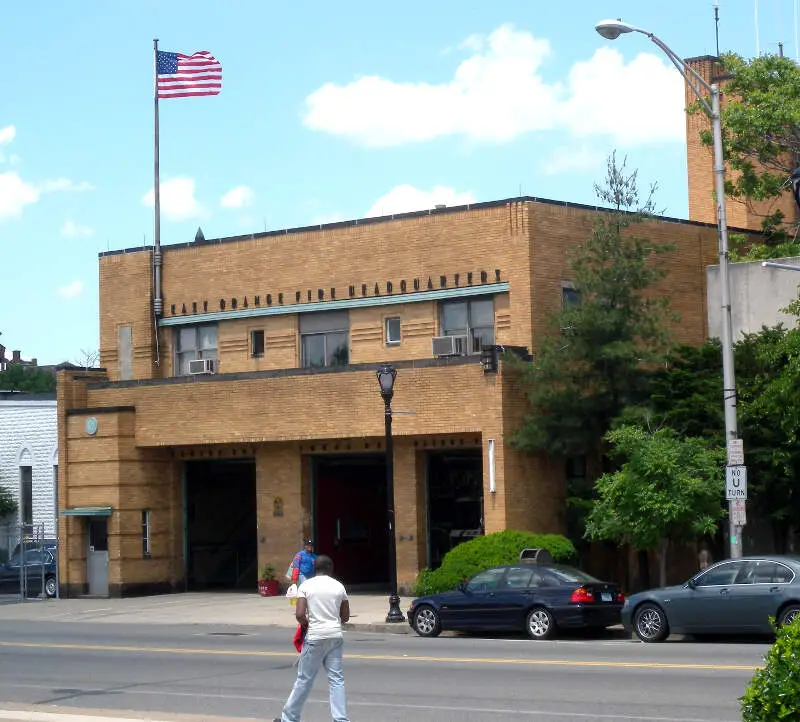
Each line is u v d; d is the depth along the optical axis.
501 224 35.41
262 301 39.91
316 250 39.00
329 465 38.97
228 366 40.62
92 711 16.12
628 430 28.75
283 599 36.91
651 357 32.28
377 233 37.91
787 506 31.42
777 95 41.75
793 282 33.75
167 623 32.16
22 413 48.88
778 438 30.20
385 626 28.56
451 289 36.28
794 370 27.06
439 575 30.91
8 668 22.08
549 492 34.28
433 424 34.22
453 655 22.34
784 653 9.28
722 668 18.89
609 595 25.50
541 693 17.08
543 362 32.56
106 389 40.62
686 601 23.28
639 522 27.88
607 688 17.25
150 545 40.00
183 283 41.62
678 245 38.41
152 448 40.28
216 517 42.16
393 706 16.38
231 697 17.89
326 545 38.53
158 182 42.31
